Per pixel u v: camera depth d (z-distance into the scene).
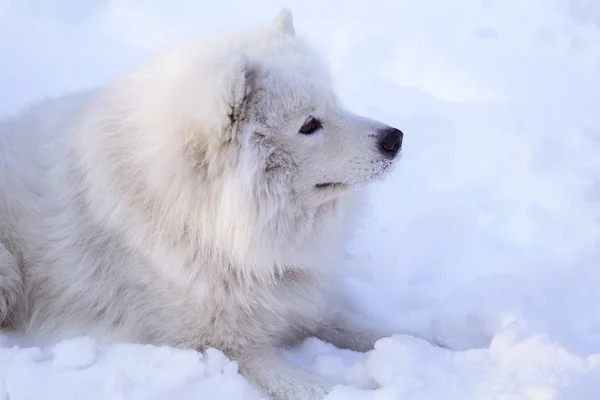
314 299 4.32
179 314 4.01
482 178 6.04
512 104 7.11
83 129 4.17
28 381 3.61
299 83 3.77
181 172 3.72
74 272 4.18
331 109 3.91
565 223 5.47
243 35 4.14
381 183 5.99
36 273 4.26
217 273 3.93
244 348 4.10
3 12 8.27
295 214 3.95
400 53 8.10
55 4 8.57
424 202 5.71
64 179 4.20
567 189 5.78
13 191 4.27
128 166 3.95
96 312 4.20
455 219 5.48
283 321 4.21
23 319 4.34
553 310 4.57
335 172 3.86
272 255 3.96
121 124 4.00
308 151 3.82
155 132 3.75
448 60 7.95
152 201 3.91
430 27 8.66
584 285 4.83
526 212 5.59
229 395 3.63
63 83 6.98
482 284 4.73
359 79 7.69
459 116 6.91
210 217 3.84
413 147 6.52
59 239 4.19
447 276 5.07
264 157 3.74
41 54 7.49
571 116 6.87
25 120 4.62
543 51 8.12
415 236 5.36
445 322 4.45
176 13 8.77
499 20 8.74
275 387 3.87
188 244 3.92
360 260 5.19
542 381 3.59
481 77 7.65
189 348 4.05
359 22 8.79
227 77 3.51
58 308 4.27
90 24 8.34
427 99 7.28
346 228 4.41
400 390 3.59
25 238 4.24
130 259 4.04
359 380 3.90
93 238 4.12
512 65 7.89
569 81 7.58
